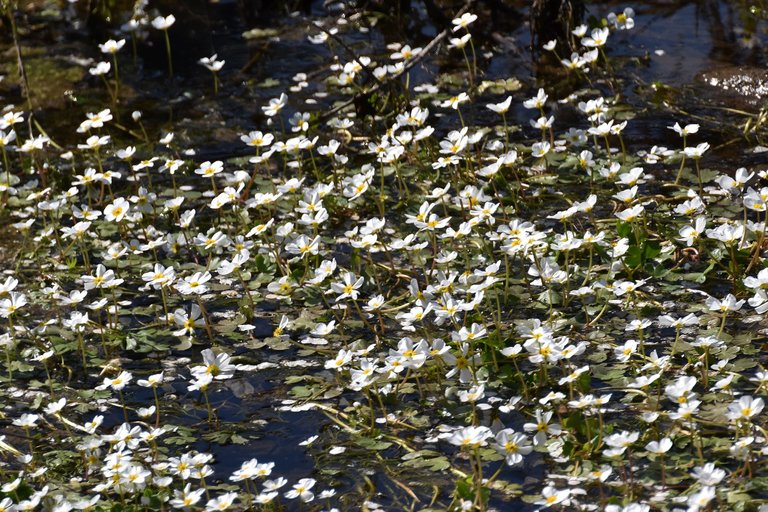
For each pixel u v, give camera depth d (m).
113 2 9.99
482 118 7.71
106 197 6.77
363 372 4.30
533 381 4.56
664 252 5.56
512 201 6.33
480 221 5.54
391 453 4.25
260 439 4.42
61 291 5.75
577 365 4.70
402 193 6.59
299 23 9.90
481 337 4.82
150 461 4.29
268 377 4.89
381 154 6.24
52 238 6.36
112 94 8.55
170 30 9.74
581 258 5.64
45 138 6.65
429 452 4.20
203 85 8.71
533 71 8.52
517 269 5.61
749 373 4.54
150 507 3.95
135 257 6.08
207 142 7.66
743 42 8.66
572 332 4.98
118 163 7.39
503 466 4.07
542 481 3.96
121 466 3.91
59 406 4.35
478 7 9.62
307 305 5.46
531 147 7.03
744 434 4.08
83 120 8.13
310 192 5.78
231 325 5.30
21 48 9.55
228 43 9.55
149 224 6.45
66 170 7.29
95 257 6.12
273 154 7.36
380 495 3.99
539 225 6.07
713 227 5.83
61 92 8.66
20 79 8.91
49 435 4.56
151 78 8.90
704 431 4.15
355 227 5.72
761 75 7.84
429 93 8.18
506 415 4.41
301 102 8.26
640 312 5.08
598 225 6.00
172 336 5.25
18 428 4.62
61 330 5.36
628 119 7.50
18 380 5.00
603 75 8.29
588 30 8.90
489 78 8.44
